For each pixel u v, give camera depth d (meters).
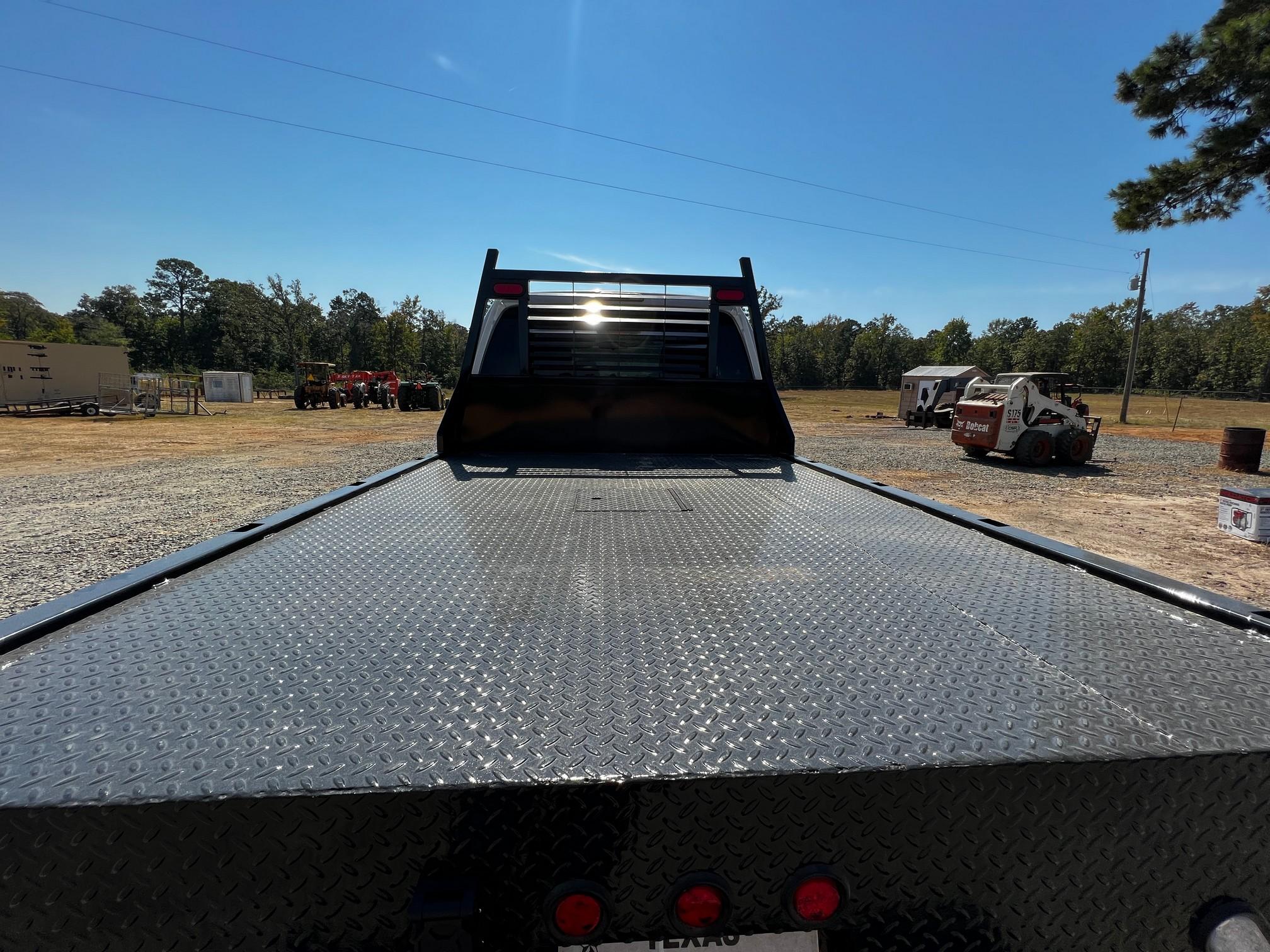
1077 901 0.91
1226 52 11.64
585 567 1.71
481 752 0.90
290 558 1.75
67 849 0.79
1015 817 0.89
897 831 0.88
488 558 1.77
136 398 27.36
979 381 16.03
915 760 0.88
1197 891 0.92
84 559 6.16
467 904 0.82
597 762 0.88
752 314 3.68
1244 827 0.91
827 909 0.89
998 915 0.91
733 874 0.88
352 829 0.83
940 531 2.11
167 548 6.55
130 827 0.80
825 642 1.26
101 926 0.81
